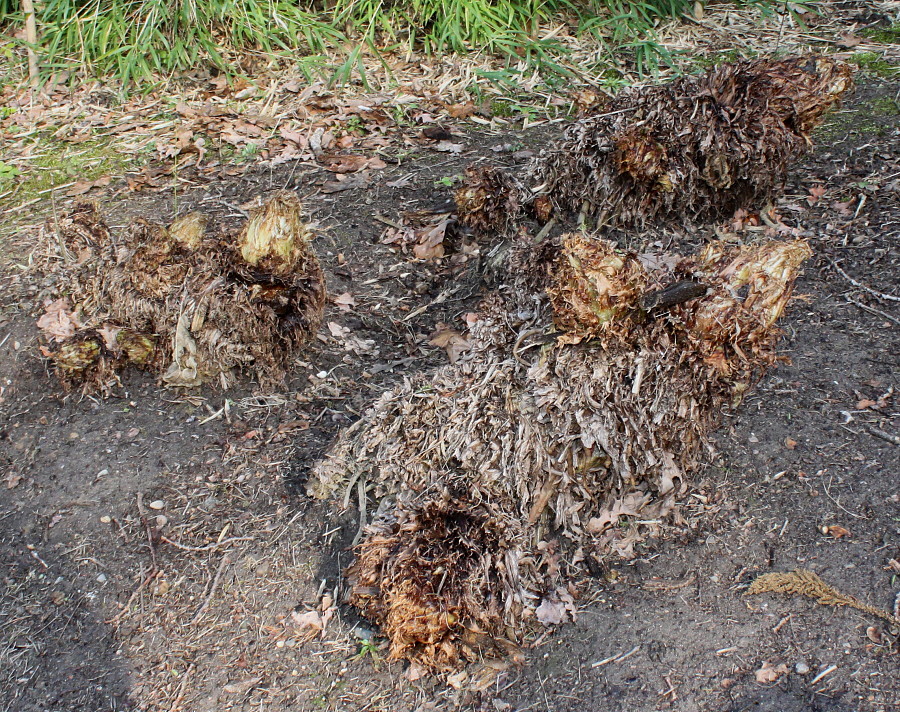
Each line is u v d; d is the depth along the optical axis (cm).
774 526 282
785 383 336
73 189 502
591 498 279
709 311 257
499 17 646
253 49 639
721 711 233
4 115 583
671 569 272
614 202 414
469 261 419
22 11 649
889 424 312
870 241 407
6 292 407
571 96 513
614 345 265
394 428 287
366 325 386
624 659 249
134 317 348
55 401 349
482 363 283
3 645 264
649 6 649
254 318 329
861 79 571
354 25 653
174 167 520
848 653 243
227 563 284
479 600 243
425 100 585
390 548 248
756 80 399
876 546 271
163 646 262
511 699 243
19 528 300
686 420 271
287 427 333
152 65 622
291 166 515
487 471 265
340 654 256
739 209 427
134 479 315
